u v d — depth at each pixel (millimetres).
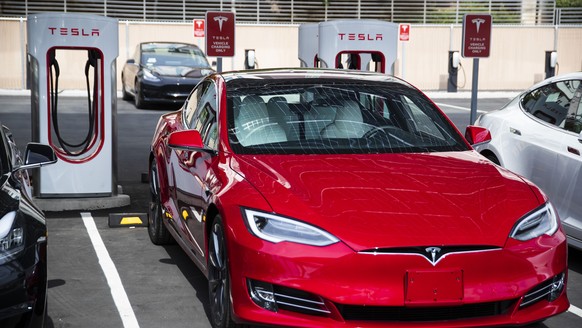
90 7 27109
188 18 27578
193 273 6234
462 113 20812
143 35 26453
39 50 8391
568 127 6641
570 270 6508
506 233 4359
